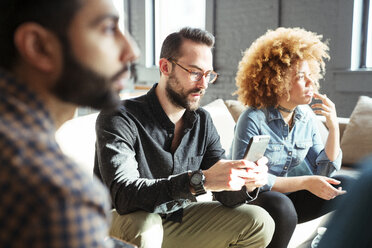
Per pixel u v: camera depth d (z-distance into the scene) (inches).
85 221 16.2
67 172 16.8
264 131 71.4
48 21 19.3
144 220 51.8
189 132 62.2
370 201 19.1
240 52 196.5
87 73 20.3
